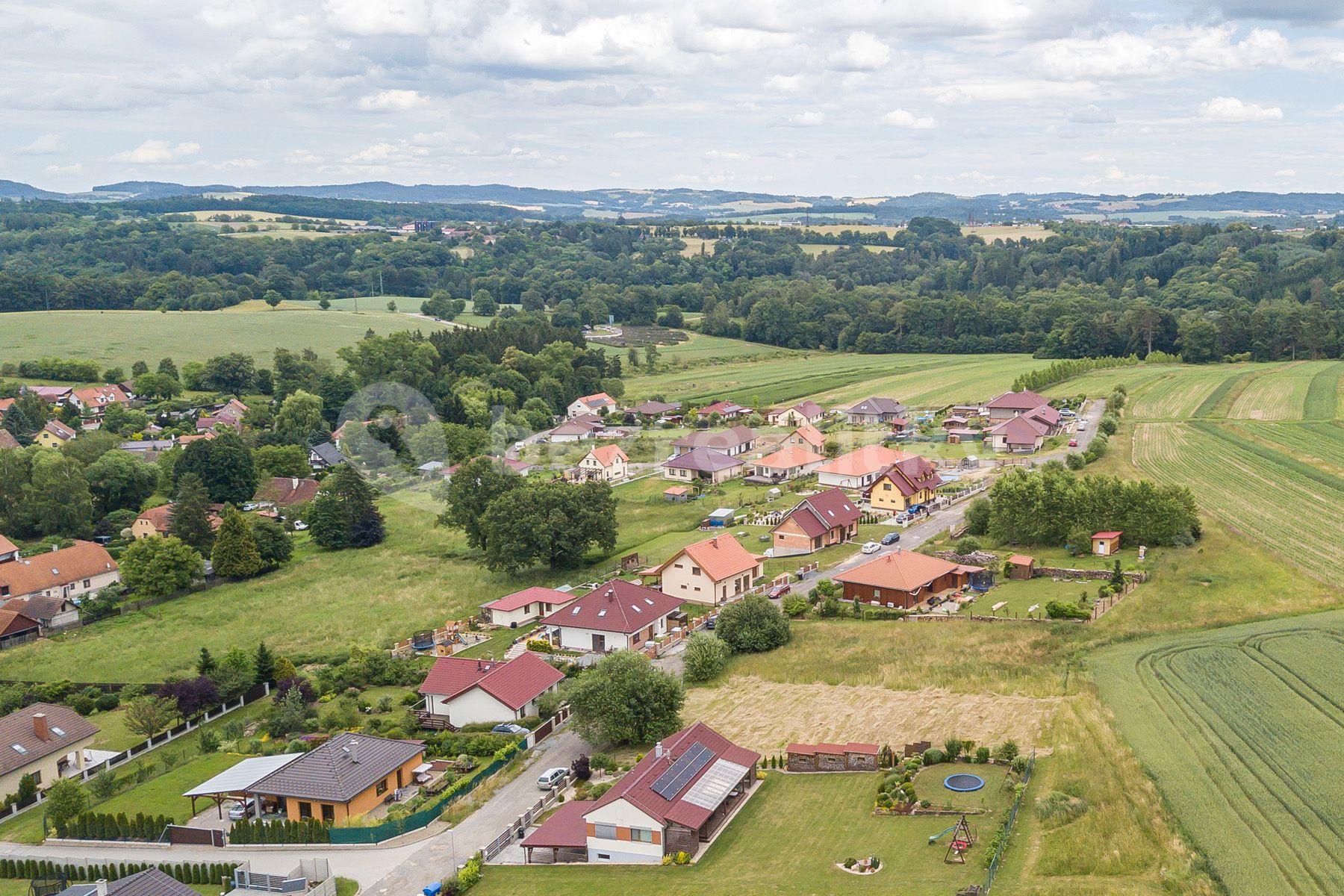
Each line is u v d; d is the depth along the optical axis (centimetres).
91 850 6562
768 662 8638
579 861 5969
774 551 12038
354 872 5981
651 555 12144
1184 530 10456
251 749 7969
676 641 9612
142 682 9556
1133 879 4841
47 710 8188
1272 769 5741
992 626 8725
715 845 5853
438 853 6159
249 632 10725
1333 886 4628
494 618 10481
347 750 7006
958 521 12619
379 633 10400
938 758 6462
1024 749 6425
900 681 7819
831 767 6675
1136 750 6050
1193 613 8538
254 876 5831
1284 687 6862
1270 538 10288
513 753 7438
